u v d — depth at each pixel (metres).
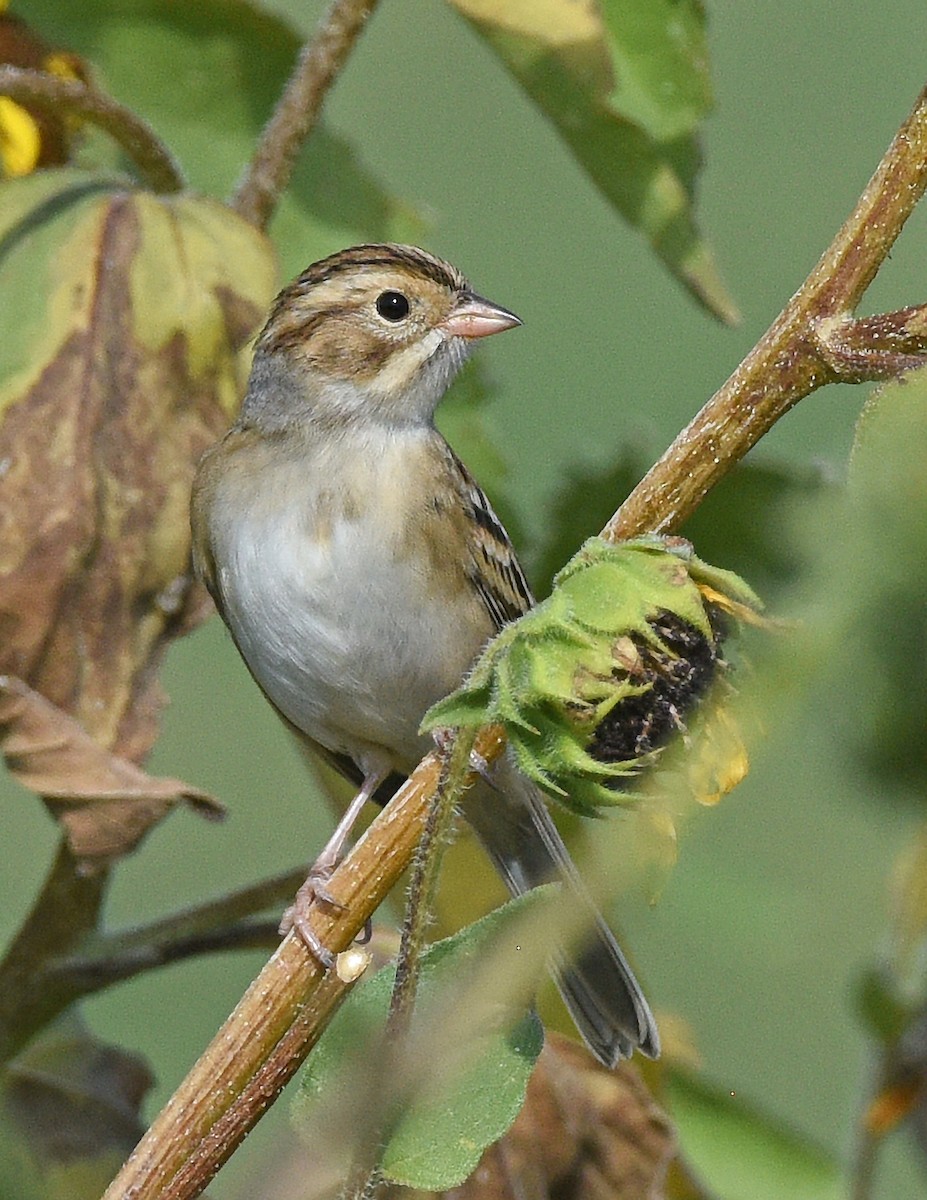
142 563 6.18
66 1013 6.57
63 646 6.07
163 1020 9.97
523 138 13.69
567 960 6.27
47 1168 6.21
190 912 6.02
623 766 3.65
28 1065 6.35
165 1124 4.11
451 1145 3.95
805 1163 6.44
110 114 6.25
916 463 2.03
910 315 3.76
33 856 11.03
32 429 6.13
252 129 7.79
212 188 7.75
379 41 14.05
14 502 6.09
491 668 3.79
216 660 11.91
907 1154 6.60
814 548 1.95
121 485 6.18
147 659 6.18
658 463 3.96
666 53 6.51
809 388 3.83
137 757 6.07
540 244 13.17
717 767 2.78
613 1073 6.33
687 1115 6.49
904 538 1.90
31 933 5.98
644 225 6.56
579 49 6.23
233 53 7.72
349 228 8.03
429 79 14.00
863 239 3.79
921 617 1.89
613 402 12.06
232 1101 4.11
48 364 6.18
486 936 3.84
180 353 6.24
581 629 3.70
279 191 6.48
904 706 1.89
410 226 8.09
